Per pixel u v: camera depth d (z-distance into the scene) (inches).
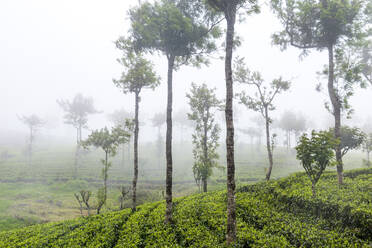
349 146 767.7
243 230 412.2
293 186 611.5
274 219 454.6
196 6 603.5
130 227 508.1
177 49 616.4
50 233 573.3
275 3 705.6
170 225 480.1
